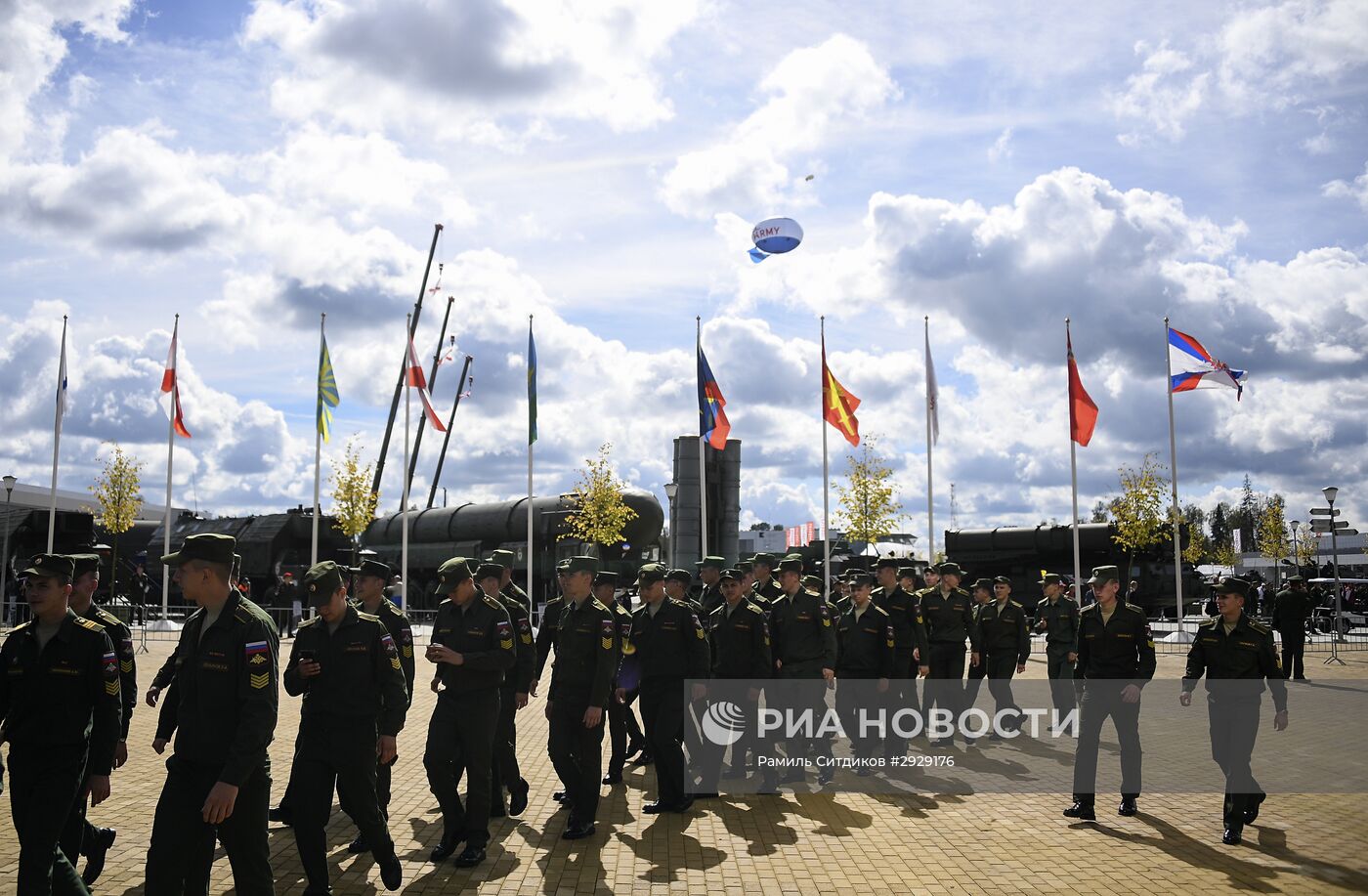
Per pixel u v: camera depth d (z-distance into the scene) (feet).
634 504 126.00
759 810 31.40
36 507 130.00
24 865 18.24
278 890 22.67
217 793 17.24
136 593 126.31
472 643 25.80
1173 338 89.56
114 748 19.44
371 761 22.15
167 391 103.04
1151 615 137.28
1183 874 24.52
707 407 82.43
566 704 28.17
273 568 124.77
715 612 36.47
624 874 24.25
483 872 24.31
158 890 17.67
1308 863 25.52
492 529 132.36
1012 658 47.55
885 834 28.32
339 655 22.15
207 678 18.33
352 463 132.26
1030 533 145.79
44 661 19.02
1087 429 87.81
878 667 38.78
